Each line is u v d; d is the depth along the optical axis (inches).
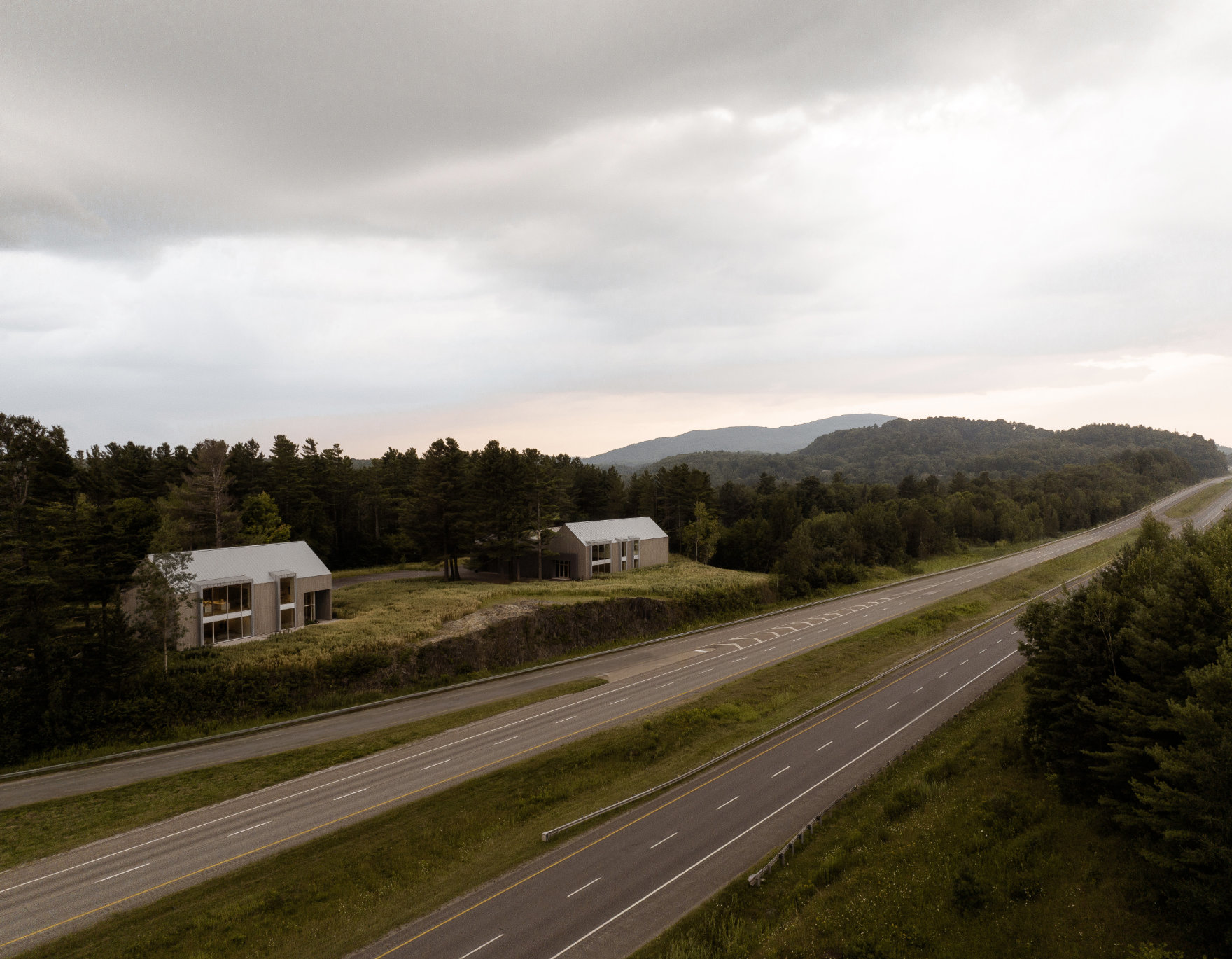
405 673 1968.5
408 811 1199.6
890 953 735.7
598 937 837.2
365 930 885.2
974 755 1266.0
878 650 2277.3
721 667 2105.1
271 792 1291.8
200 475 2947.8
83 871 1031.6
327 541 3742.6
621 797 1246.9
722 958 772.0
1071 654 1016.2
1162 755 733.9
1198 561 987.3
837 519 4404.5
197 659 1815.9
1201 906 669.9
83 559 1727.4
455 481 3284.9
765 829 1098.1
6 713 1502.2
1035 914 758.5
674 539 4785.9
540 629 2325.3
